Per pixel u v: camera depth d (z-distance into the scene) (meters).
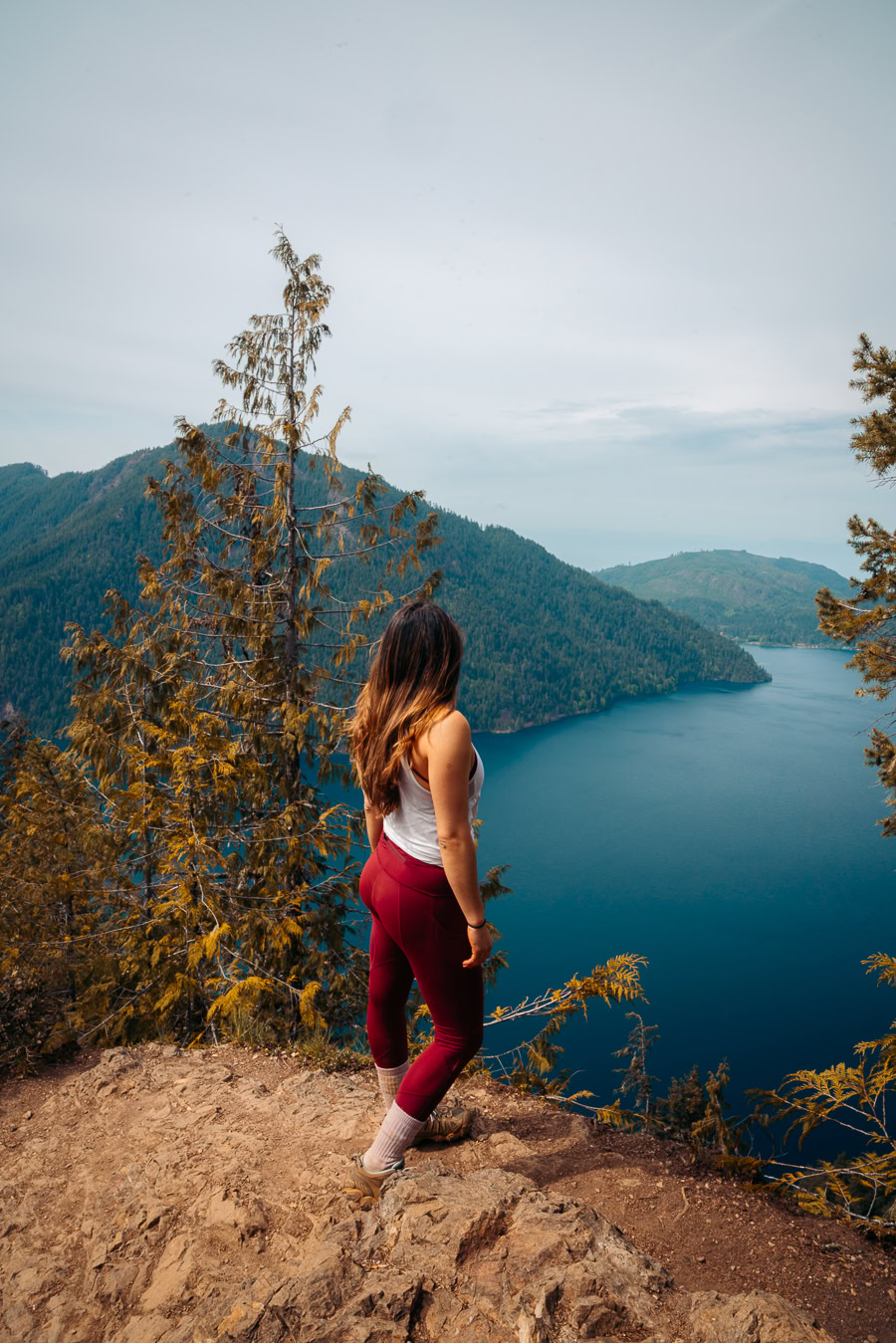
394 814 1.89
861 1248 2.01
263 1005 8.54
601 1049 82.75
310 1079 3.19
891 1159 2.18
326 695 11.22
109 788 10.56
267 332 11.01
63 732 10.78
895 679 10.11
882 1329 1.68
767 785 165.12
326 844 10.18
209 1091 3.13
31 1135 2.97
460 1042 2.03
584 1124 2.74
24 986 4.21
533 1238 1.79
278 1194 2.31
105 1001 10.09
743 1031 84.25
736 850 132.88
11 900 10.95
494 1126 2.75
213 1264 2.01
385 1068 2.28
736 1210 2.16
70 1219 2.39
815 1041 82.06
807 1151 55.94
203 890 8.28
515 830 140.62
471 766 1.75
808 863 128.62
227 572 10.98
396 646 1.80
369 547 11.05
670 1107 29.08
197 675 11.08
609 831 140.25
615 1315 1.57
